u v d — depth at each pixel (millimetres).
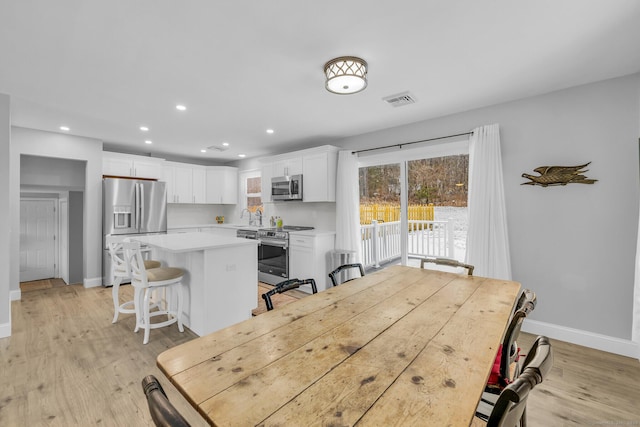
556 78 2467
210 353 994
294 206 5293
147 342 2602
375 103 3027
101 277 4543
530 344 2596
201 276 2703
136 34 1838
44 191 4699
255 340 1096
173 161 5938
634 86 2377
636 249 2352
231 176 6305
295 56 2107
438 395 765
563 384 2027
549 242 2750
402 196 3877
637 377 2098
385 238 4105
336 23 1743
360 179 4375
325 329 1199
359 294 1690
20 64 2193
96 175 4484
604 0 1546
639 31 1815
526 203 2861
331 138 4477
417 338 1114
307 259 4219
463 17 1689
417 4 1585
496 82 2541
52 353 2412
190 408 1804
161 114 3332
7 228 2715
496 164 2943
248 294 3012
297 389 792
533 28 1791
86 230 4402
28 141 3875
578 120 2605
